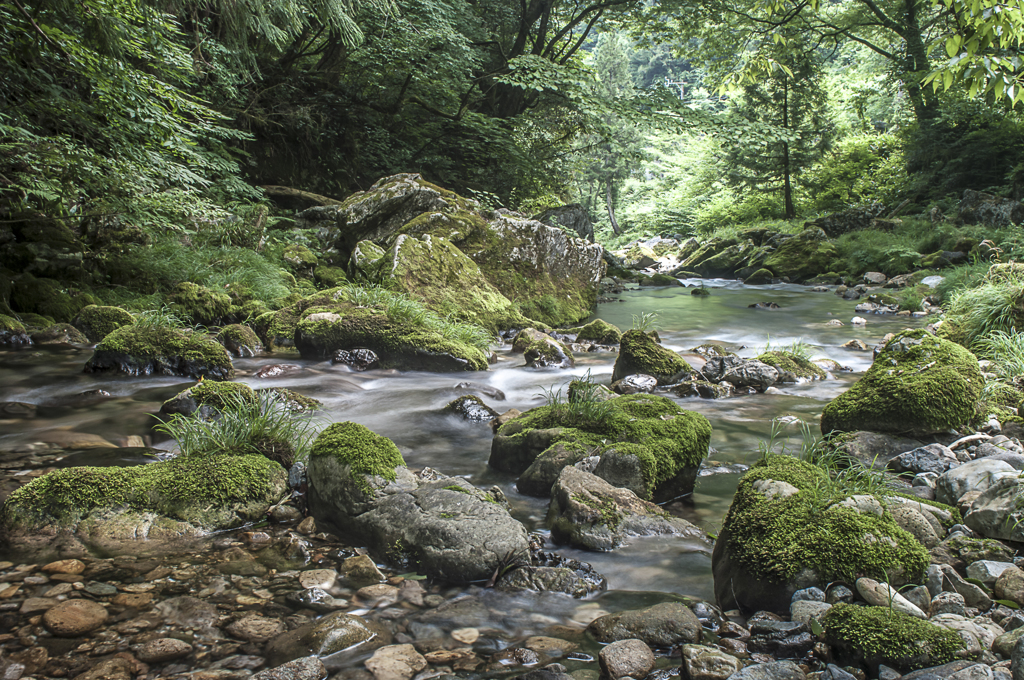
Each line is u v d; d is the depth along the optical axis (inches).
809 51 1180.5
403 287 382.6
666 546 124.5
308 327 301.6
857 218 988.6
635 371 265.1
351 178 772.6
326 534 127.0
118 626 92.7
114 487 126.9
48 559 111.7
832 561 97.7
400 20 657.6
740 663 84.5
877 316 511.8
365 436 137.7
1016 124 915.4
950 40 185.9
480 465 171.5
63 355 278.2
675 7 900.6
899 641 81.0
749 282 872.3
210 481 130.1
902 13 1081.4
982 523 119.0
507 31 903.1
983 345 272.4
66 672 82.1
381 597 103.7
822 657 86.2
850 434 176.2
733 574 104.0
